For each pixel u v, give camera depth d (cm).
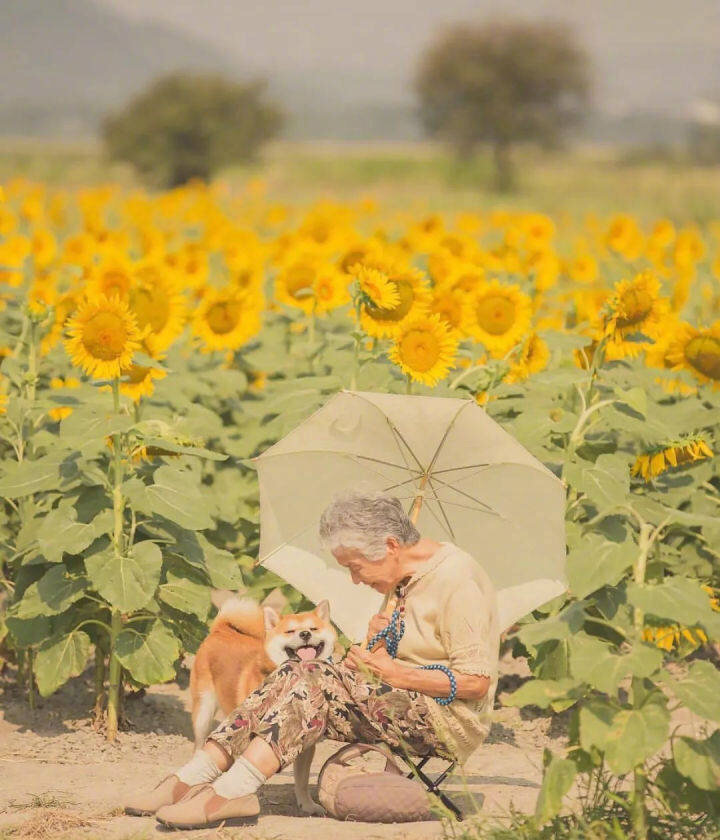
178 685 977
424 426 701
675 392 1097
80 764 777
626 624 757
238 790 629
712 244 2442
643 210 5331
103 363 788
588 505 868
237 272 1555
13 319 1348
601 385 906
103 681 869
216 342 1180
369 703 646
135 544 798
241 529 1041
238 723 646
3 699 924
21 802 684
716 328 962
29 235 2072
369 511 637
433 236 1644
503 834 582
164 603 852
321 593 727
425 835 618
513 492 696
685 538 941
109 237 1755
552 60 11112
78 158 9494
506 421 933
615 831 559
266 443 1156
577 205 5791
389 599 669
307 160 10050
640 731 549
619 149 15925
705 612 550
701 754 558
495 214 2066
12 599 882
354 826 635
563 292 1614
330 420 711
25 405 945
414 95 11425
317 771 757
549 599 682
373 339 1073
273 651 723
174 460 944
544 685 569
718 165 9806
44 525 789
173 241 2297
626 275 1670
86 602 845
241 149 8306
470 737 652
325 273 1231
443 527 720
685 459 830
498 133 10969
